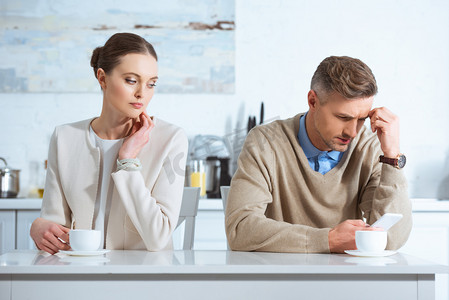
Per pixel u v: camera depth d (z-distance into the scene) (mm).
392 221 1385
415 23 3246
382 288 1109
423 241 2752
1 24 3113
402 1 3244
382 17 3236
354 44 3227
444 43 3246
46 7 3129
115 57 1512
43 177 3115
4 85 3111
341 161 1684
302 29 3217
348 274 1107
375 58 3229
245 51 3203
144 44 1539
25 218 2697
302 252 1380
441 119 3230
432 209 2748
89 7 3139
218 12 3174
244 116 3191
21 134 3125
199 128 3178
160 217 1494
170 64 3160
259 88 3197
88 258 1235
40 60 3125
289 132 1697
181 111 3176
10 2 3117
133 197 1498
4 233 2686
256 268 1085
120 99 1525
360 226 1373
